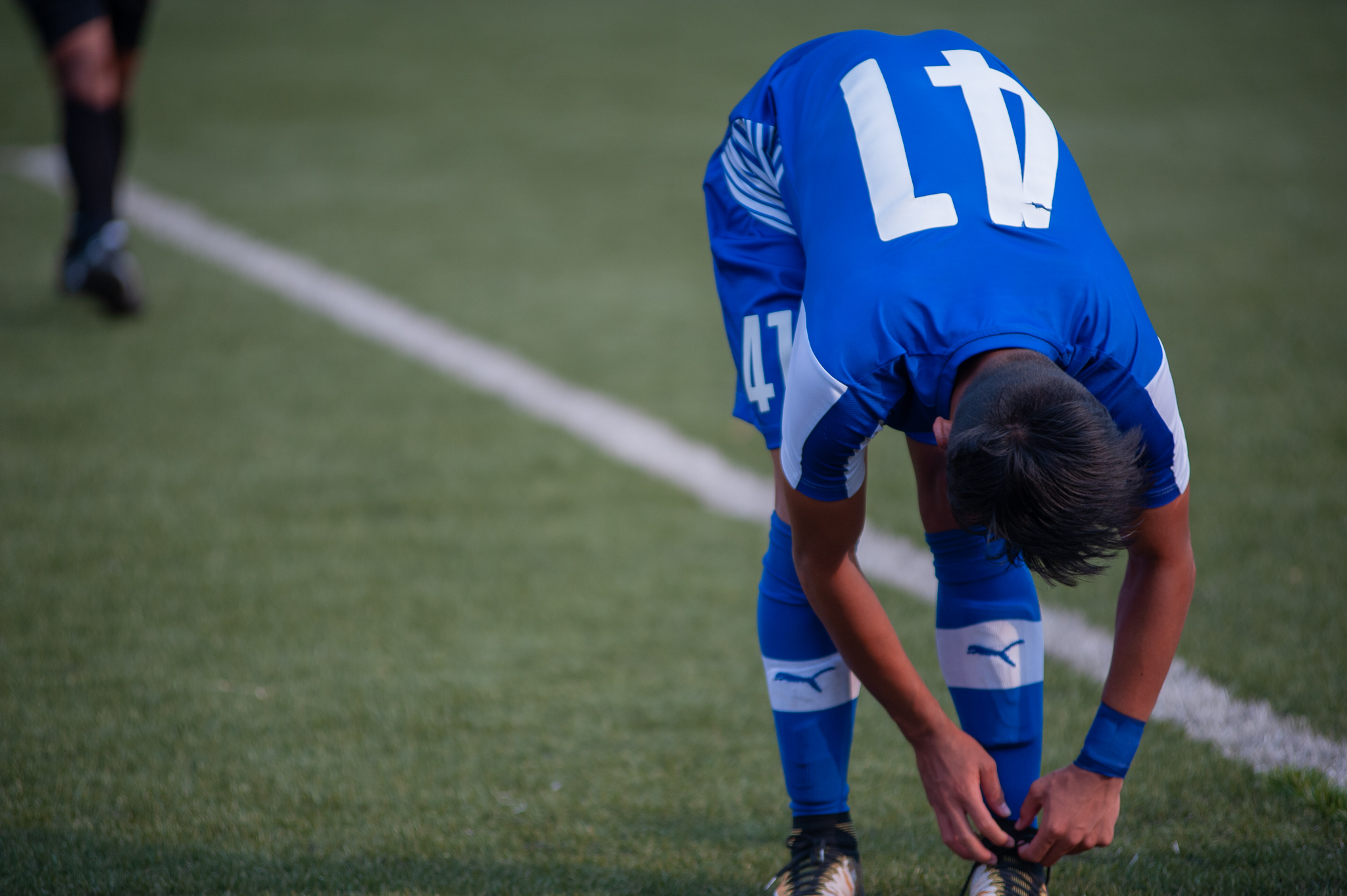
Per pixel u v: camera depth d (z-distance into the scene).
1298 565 9.98
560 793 7.39
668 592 10.33
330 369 15.70
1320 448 12.24
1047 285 4.64
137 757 7.70
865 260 4.85
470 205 23.47
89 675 8.74
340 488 12.31
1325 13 40.66
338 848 6.75
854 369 4.59
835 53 6.04
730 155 6.49
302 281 19.17
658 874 6.51
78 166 15.89
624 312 18.02
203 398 14.57
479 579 10.50
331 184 24.70
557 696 8.62
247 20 42.75
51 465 12.55
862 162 5.24
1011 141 5.24
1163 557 5.00
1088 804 5.34
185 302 17.98
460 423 14.12
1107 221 20.81
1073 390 4.18
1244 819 6.77
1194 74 32.41
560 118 30.08
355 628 9.59
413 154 27.02
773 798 7.35
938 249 4.75
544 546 11.20
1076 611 9.60
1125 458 4.18
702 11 43.78
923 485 5.98
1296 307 16.41
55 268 19.02
